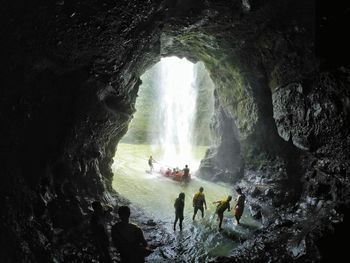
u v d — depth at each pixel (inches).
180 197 550.6
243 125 820.0
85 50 365.1
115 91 518.3
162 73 1988.2
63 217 374.3
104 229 301.0
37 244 287.9
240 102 820.0
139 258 250.5
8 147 292.8
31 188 323.6
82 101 416.8
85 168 489.7
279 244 446.3
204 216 645.3
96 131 511.8
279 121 625.3
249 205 677.9
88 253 356.8
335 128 490.6
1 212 261.0
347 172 484.1
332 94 478.0
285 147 685.9
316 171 571.8
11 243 255.4
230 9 530.0
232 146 953.5
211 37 673.6
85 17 318.3
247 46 649.6
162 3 447.5
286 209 586.6
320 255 368.2
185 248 480.7
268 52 604.7
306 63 510.6
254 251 450.3
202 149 1710.1
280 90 613.9
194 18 566.3
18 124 305.4
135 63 553.9
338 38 396.8
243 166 889.5
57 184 393.7
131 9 380.2
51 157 361.1
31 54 289.9
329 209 456.1
